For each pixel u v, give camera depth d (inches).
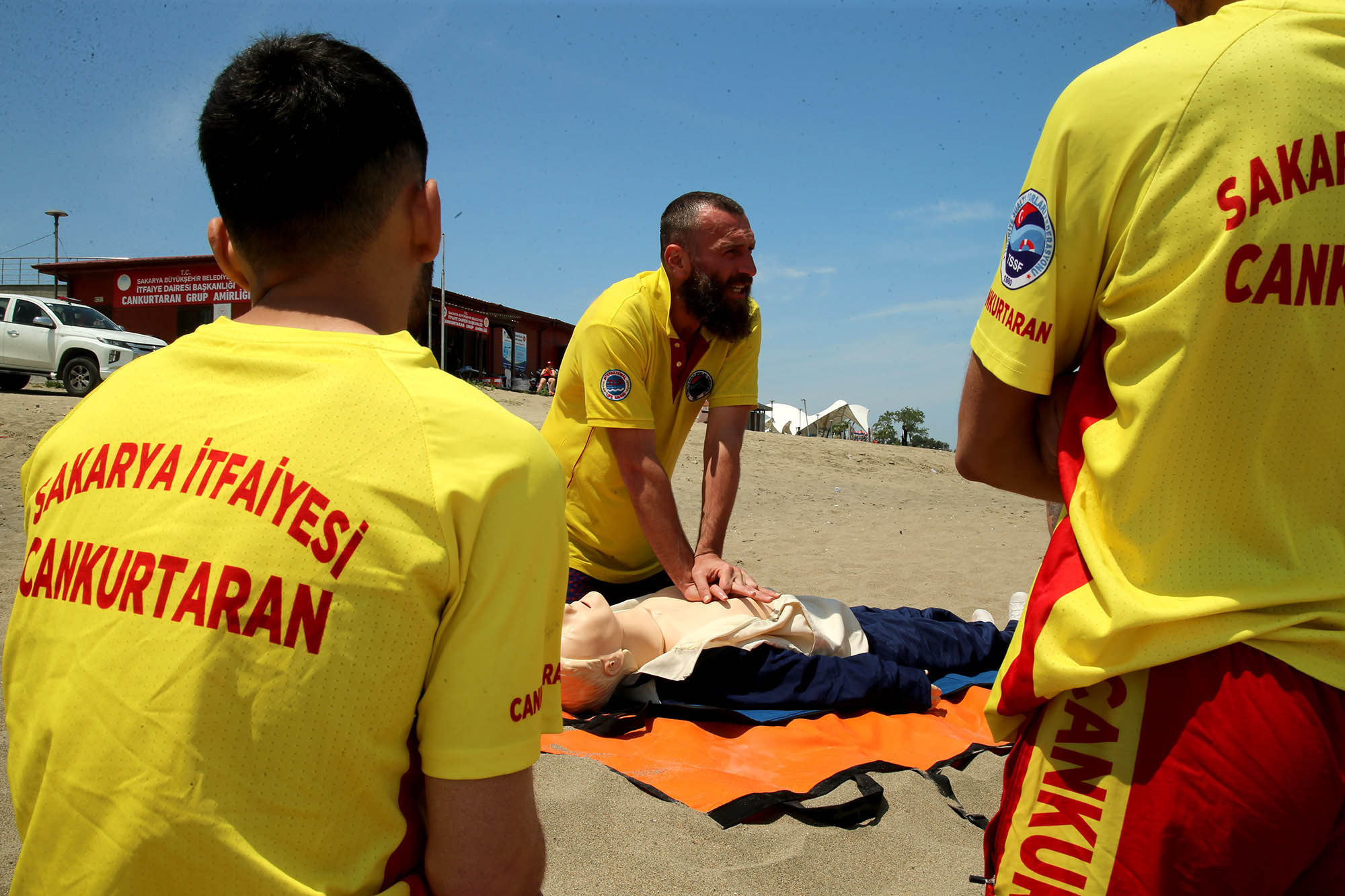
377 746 38.2
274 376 40.9
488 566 39.5
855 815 99.4
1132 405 43.3
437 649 39.8
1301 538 42.5
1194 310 41.4
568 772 104.9
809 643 135.0
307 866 36.8
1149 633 42.4
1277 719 40.1
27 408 443.8
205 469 38.7
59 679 38.2
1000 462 53.2
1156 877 41.5
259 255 44.4
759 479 522.9
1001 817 48.6
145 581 37.4
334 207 42.7
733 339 138.9
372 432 39.2
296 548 37.2
